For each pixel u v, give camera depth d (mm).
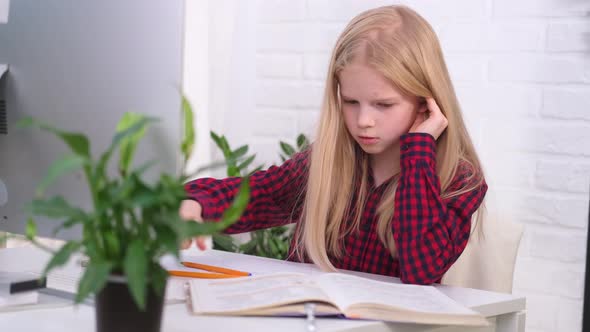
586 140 1807
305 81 2164
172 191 674
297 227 1497
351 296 882
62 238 981
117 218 685
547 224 1851
